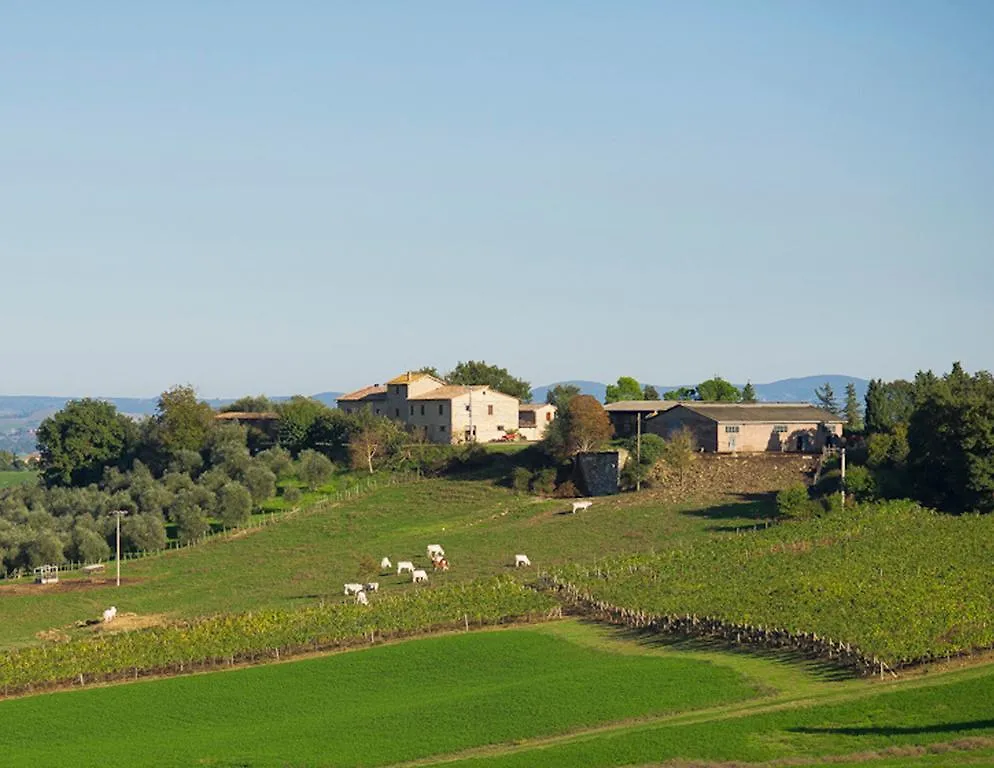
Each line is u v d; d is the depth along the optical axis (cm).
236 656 12012
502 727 9412
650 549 15475
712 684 10162
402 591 14475
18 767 8962
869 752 8188
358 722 9750
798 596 11894
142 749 9319
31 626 14412
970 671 9925
